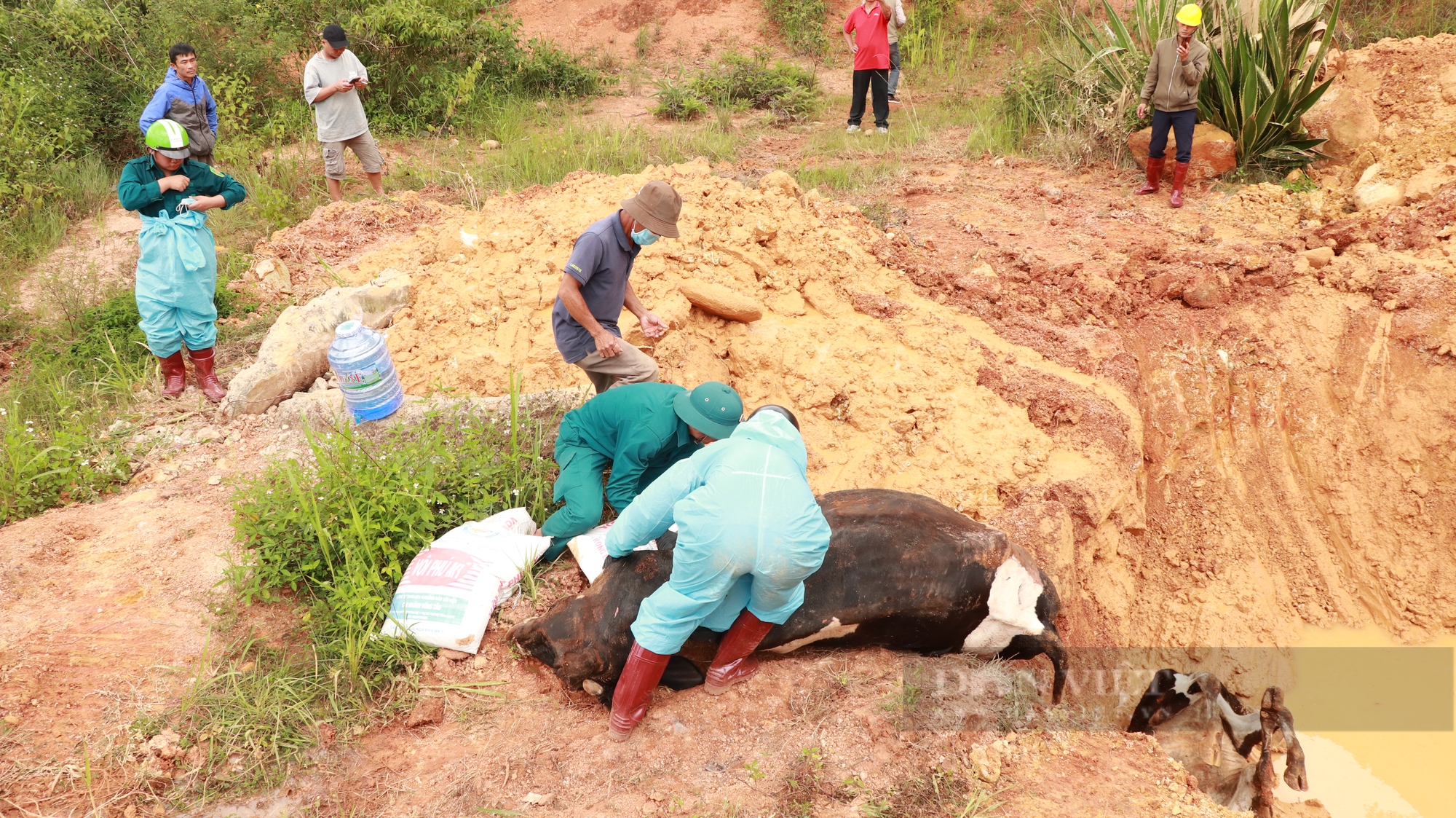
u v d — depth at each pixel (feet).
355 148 28.43
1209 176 28.30
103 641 12.73
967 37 45.80
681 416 13.10
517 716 12.23
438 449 15.42
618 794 11.07
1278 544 22.41
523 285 19.21
